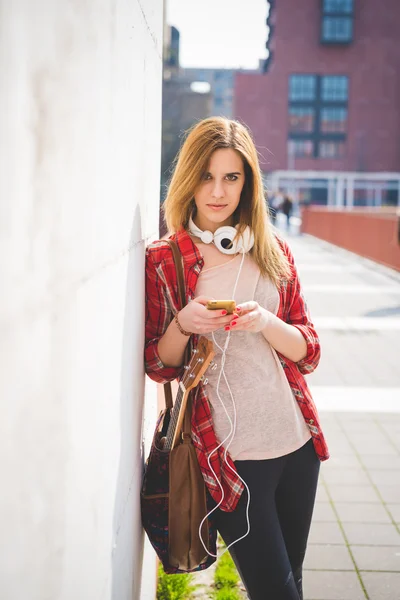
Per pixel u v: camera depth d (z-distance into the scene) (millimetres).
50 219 829
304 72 63500
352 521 3531
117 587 1510
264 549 1848
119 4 1399
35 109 758
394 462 4320
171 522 1872
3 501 682
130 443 1718
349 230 19844
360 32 63281
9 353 670
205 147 1892
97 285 1180
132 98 1646
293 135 64125
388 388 5988
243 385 1885
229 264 1952
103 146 1214
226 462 1852
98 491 1231
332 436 4805
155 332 2066
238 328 1769
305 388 2006
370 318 9359
